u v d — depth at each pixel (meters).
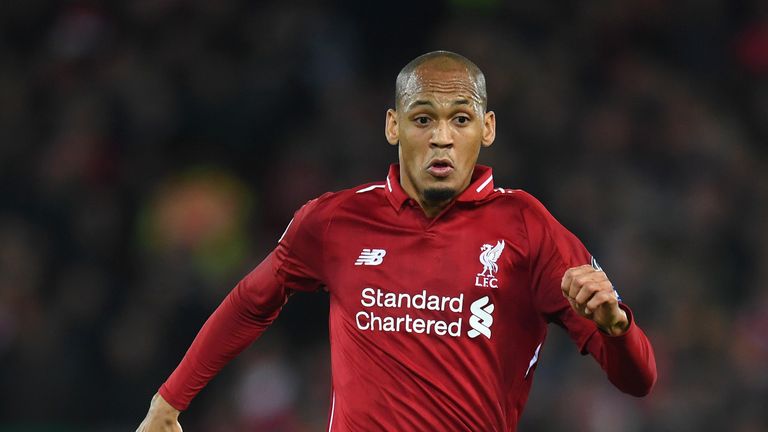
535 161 41.75
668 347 36.72
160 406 16.12
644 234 39.47
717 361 36.84
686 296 38.16
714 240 40.50
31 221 41.31
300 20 46.28
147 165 43.47
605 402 34.91
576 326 14.22
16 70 46.31
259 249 41.97
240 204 43.03
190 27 46.44
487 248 14.55
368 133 43.75
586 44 45.91
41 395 37.41
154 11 46.69
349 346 14.80
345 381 14.79
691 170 42.38
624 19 46.31
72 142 42.88
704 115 44.19
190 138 44.59
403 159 14.79
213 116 44.66
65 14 47.22
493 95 43.00
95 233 40.94
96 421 37.44
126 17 47.03
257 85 45.00
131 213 42.34
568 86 44.38
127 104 44.25
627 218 40.00
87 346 38.44
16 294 38.94
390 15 47.81
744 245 40.88
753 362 37.06
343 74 46.22
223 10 46.66
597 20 46.25
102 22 47.00
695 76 45.97
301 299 38.78
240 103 44.81
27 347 38.03
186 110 44.72
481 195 14.77
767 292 39.22
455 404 14.35
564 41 45.97
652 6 46.59
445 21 47.69
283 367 37.47
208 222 41.53
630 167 42.03
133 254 41.69
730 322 38.34
